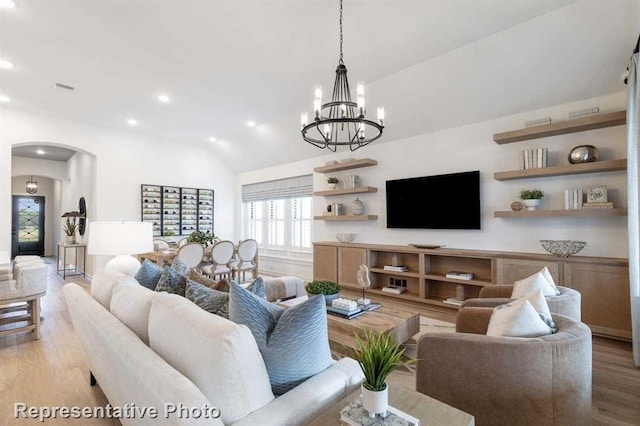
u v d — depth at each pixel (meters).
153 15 2.62
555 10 2.62
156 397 0.98
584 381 1.43
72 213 6.46
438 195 4.28
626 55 2.77
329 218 5.41
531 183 3.62
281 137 5.83
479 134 4.01
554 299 2.14
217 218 7.40
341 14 2.58
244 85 3.95
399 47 3.12
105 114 5.04
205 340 1.06
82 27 2.77
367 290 4.76
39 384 2.24
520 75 3.25
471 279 3.79
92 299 1.85
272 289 3.69
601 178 3.21
